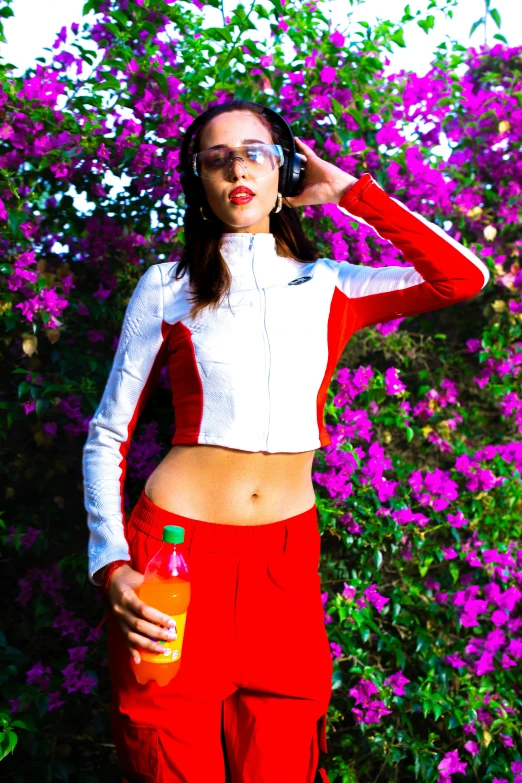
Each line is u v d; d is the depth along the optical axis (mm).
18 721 2516
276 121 1999
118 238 2867
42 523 2859
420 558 3061
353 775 2906
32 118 2770
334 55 3008
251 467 1798
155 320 1887
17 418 2754
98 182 2900
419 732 3119
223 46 2957
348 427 2920
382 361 3262
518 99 3199
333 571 2979
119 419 1888
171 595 1663
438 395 3205
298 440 1826
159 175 2824
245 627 1767
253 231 1973
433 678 3008
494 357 3205
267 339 1824
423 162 3107
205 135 1927
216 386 1794
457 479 3221
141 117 2824
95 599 2877
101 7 2879
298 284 1910
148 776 1740
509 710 3057
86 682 2668
